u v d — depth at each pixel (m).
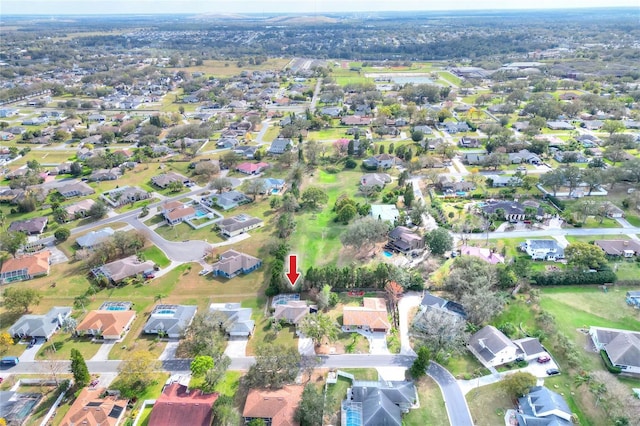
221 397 84.62
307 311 110.56
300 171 194.75
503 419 82.88
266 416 82.44
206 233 153.50
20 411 84.88
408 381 90.75
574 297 115.75
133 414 84.88
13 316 113.44
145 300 119.25
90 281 127.88
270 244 141.00
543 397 82.88
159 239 150.00
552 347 99.94
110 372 95.38
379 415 80.62
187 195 185.75
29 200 171.00
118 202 176.38
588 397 86.00
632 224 152.38
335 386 90.94
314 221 159.88
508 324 104.50
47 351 101.50
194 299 119.31
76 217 166.25
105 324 106.44
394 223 152.00
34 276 130.50
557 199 169.75
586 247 123.75
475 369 94.50
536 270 124.94
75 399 88.56
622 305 112.25
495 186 185.62
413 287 120.12
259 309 115.50
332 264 133.62
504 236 146.75
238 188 189.50
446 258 134.25
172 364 97.50
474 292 111.50
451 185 181.25
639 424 75.69
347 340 104.00
